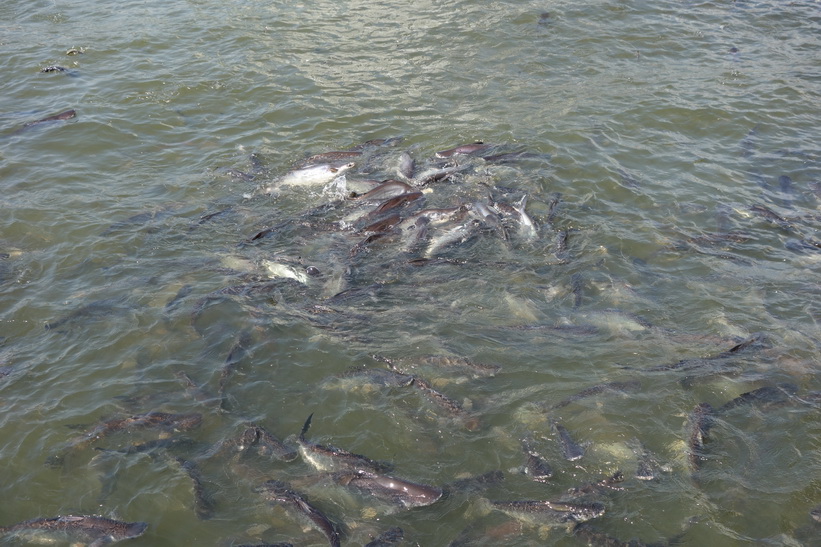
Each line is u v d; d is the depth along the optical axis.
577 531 6.72
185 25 20.83
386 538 6.66
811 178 13.28
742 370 8.68
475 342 9.25
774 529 6.75
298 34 20.08
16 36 20.41
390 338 9.37
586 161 13.86
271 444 7.75
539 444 7.70
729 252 11.17
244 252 11.28
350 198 12.64
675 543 6.60
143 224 12.03
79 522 6.89
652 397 8.30
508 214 12.06
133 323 9.68
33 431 7.96
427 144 14.68
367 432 7.91
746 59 18.30
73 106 16.39
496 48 19.14
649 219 12.06
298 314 9.86
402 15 21.17
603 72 17.78
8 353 9.16
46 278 10.67
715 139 14.77
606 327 9.48
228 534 6.76
